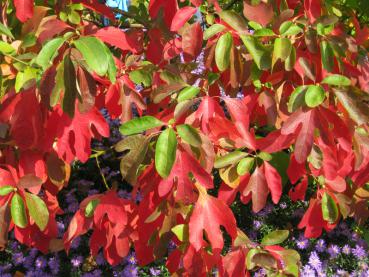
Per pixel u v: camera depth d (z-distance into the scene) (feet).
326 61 3.94
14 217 3.73
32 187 3.90
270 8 4.11
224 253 6.99
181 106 3.75
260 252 4.13
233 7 6.46
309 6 4.17
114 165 9.29
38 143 3.78
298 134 3.75
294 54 3.89
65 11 4.36
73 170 9.15
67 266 7.47
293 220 7.98
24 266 7.48
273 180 4.14
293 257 4.24
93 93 3.53
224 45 3.88
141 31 4.94
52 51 3.31
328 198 4.55
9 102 3.69
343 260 7.32
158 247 4.12
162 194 3.58
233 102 3.86
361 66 4.52
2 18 4.39
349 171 4.31
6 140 4.09
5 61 3.79
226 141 4.00
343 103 3.82
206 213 3.81
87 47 3.24
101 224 4.35
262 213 7.90
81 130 3.89
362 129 4.06
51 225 4.39
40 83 3.44
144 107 4.28
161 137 3.47
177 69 4.31
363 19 5.77
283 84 4.14
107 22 6.61
